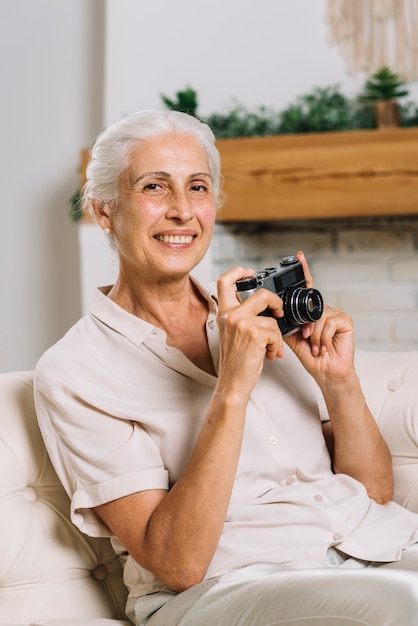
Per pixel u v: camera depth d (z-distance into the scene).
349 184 3.66
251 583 1.41
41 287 4.37
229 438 1.44
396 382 1.85
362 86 3.88
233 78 3.99
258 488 1.58
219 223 3.86
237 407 1.45
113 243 1.71
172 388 1.60
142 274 1.65
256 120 3.84
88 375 1.59
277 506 1.55
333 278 4.00
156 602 1.52
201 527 1.44
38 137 4.34
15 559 1.62
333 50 3.91
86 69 4.29
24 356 4.39
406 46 3.82
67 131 4.32
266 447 1.61
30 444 1.69
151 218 1.60
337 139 3.67
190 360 1.66
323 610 1.29
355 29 3.87
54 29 4.30
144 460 1.53
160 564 1.46
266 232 3.99
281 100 3.96
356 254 3.98
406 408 1.80
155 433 1.57
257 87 3.97
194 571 1.46
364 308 3.99
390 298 3.98
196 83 4.00
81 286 4.18
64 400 1.56
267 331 1.47
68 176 4.32
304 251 4.00
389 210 3.64
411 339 3.97
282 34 3.95
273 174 3.71
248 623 1.36
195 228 1.62
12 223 4.38
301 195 3.69
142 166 1.60
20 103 4.35
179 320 1.70
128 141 1.62
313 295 1.58
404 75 3.82
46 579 1.64
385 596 1.26
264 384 1.67
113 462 1.52
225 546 1.51
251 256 4.00
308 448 1.67
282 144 3.70
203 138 1.67
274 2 3.95
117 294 1.71
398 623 1.21
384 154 3.63
